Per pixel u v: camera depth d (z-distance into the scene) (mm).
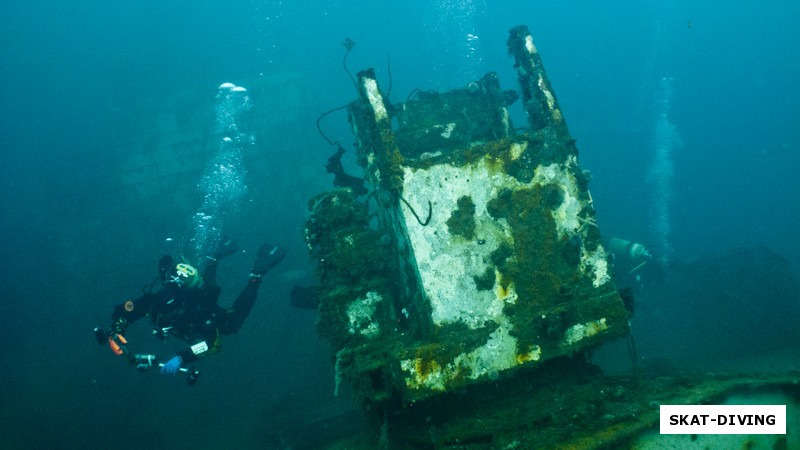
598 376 3852
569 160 4020
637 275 8469
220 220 12258
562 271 3838
